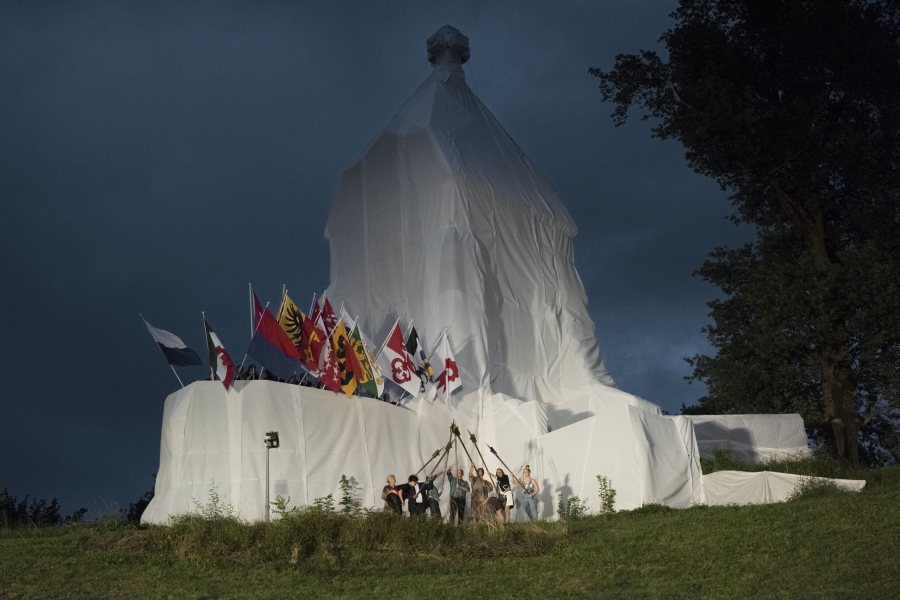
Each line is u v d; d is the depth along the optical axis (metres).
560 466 35.12
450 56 50.56
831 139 50.78
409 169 44.84
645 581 22.72
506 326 42.94
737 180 52.91
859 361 50.25
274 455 32.22
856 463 48.88
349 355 34.34
